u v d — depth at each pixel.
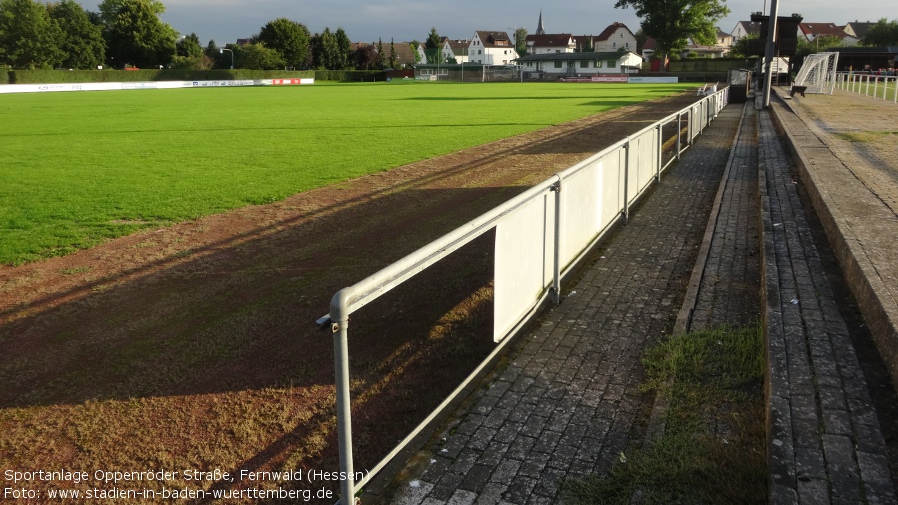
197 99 47.47
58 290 6.81
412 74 101.50
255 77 87.25
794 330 4.41
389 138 20.14
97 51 93.00
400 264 3.26
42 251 8.18
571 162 14.86
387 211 10.20
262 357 5.14
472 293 6.48
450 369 4.90
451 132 21.72
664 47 89.31
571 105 35.28
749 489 3.07
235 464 3.79
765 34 46.69
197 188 12.18
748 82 38.22
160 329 5.76
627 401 4.22
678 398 4.07
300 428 4.12
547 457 3.62
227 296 6.54
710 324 5.27
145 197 11.38
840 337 4.27
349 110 33.38
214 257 7.88
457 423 4.02
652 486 3.22
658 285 6.56
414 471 3.54
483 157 15.86
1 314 6.20
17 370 5.05
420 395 4.53
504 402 4.26
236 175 13.62
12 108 37.94
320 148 17.88
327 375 4.81
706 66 85.62
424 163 15.02
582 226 7.00
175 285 6.91
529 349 5.09
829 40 93.94
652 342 5.16
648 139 10.91
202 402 4.48
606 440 3.77
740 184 11.58
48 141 20.64
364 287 2.98
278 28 102.50
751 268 6.77
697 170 13.49
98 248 8.33
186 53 110.06
